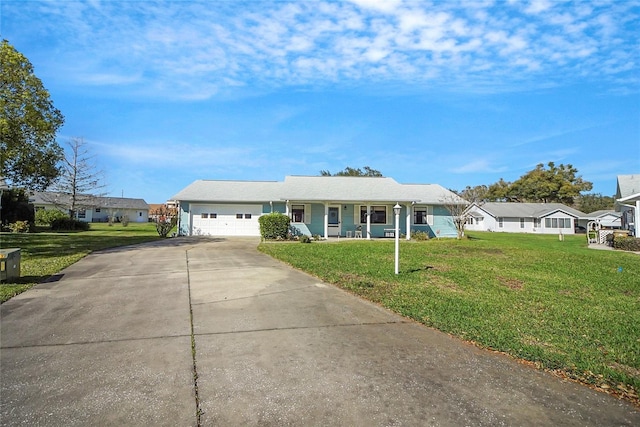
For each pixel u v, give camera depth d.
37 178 16.56
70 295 6.79
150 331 4.77
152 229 33.56
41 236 21.47
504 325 5.16
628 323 5.46
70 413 2.81
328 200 22.22
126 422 2.70
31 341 4.38
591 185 65.25
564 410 2.96
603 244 22.83
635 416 2.89
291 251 14.03
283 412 2.86
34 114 14.52
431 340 4.55
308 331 4.80
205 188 25.53
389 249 15.06
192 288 7.42
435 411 2.91
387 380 3.43
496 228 47.28
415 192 24.94
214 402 3.00
